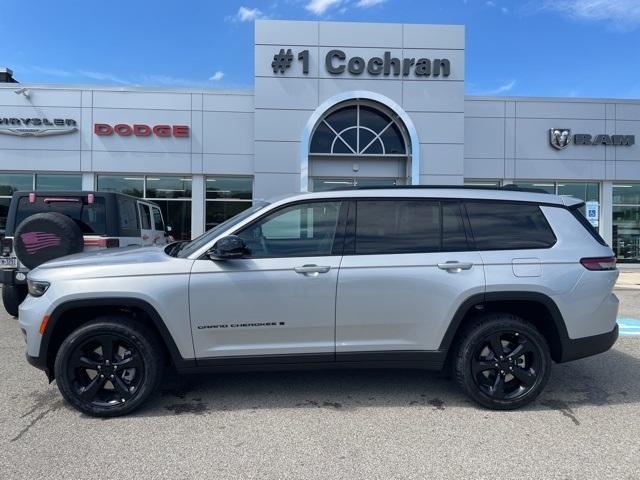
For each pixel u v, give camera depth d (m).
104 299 3.89
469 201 4.33
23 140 15.55
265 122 14.89
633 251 17.19
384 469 3.18
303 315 4.03
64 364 3.92
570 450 3.45
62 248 6.62
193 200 16.03
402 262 4.09
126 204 8.28
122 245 7.71
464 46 15.05
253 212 4.25
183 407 4.20
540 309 4.29
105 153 15.68
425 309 4.09
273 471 3.15
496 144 16.73
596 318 4.24
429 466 3.22
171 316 3.93
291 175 14.97
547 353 4.17
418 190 4.34
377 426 3.84
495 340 4.15
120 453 3.38
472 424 3.88
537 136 16.83
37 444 3.51
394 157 15.41
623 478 3.08
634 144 16.95
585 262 4.23
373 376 5.02
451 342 4.16
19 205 7.48
